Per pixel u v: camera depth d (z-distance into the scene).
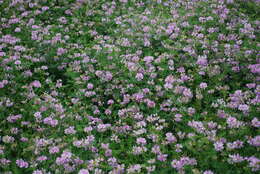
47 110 1.22
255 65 1.33
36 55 1.43
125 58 1.41
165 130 1.17
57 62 1.42
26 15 1.63
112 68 1.37
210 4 1.69
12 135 1.16
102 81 1.34
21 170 1.06
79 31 1.56
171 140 1.11
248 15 1.67
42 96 1.27
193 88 1.30
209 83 1.31
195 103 1.24
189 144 1.08
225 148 1.09
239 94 1.24
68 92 1.32
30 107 1.23
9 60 1.37
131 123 1.20
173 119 1.20
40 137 1.15
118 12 1.69
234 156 1.04
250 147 1.08
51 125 1.17
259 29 1.57
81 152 1.10
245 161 1.04
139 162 1.09
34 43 1.48
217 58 1.40
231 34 1.50
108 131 1.18
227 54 1.40
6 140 1.12
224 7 1.67
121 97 1.30
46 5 1.73
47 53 1.45
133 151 1.09
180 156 1.08
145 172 1.06
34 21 1.60
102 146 1.11
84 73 1.38
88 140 1.11
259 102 1.20
